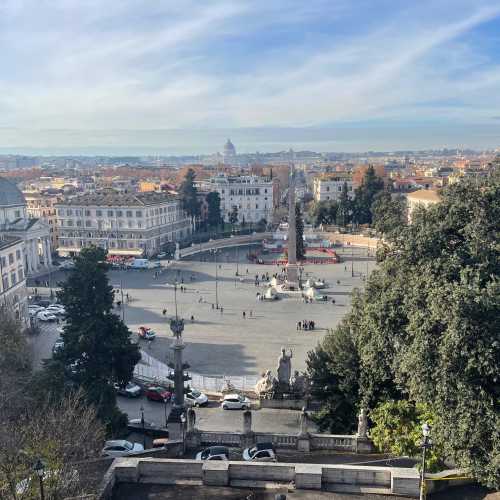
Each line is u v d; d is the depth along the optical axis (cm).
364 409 3841
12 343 4969
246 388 6125
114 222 16788
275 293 11025
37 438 2838
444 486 2809
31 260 13962
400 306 3550
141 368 6844
